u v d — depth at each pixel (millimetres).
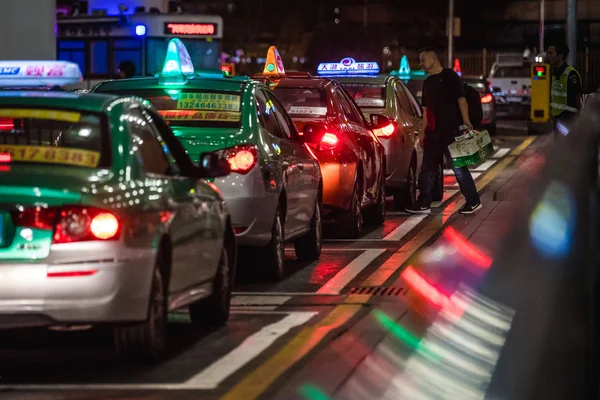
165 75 26125
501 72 124625
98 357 18625
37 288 16156
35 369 17812
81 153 17328
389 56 147750
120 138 17672
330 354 18641
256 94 26047
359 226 33781
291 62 155375
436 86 38906
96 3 83625
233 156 24141
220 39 79062
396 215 39906
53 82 20906
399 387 16672
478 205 39656
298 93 32312
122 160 17438
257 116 25344
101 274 16281
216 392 16438
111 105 18172
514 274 26578
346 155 31641
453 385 16906
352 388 16453
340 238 33656
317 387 16484
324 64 44531
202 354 18859
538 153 67875
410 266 28406
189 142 24156
